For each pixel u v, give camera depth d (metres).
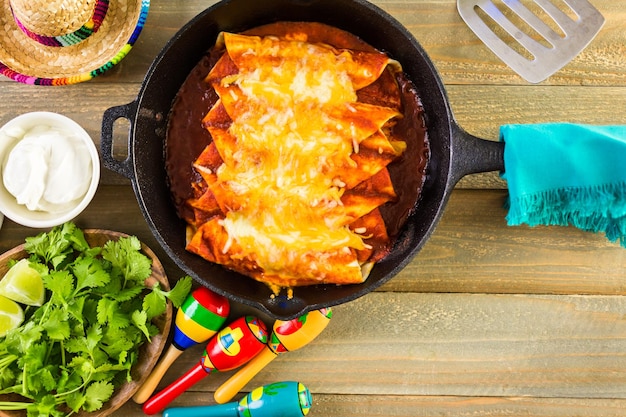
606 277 0.74
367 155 0.64
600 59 0.73
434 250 0.74
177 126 0.68
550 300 0.74
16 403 0.67
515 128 0.65
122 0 0.73
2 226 0.74
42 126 0.70
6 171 0.69
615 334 0.74
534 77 0.71
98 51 0.73
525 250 0.74
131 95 0.74
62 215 0.70
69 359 0.70
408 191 0.66
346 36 0.68
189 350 0.75
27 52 0.73
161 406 0.72
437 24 0.73
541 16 0.73
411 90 0.67
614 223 0.68
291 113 0.62
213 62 0.68
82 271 0.68
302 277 0.65
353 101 0.63
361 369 0.74
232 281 0.67
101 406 0.68
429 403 0.75
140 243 0.69
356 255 0.66
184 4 0.73
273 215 0.63
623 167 0.65
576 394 0.74
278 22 0.68
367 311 0.74
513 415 0.74
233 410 0.71
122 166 0.63
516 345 0.74
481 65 0.73
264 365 0.72
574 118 0.73
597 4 0.73
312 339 0.71
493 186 0.73
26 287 0.69
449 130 0.62
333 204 0.63
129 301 0.71
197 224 0.67
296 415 0.70
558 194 0.66
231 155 0.64
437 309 0.74
